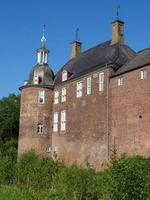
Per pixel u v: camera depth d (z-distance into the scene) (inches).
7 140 3093.0
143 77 1662.2
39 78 2329.0
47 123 2260.1
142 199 769.6
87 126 1948.8
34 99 2274.9
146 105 1621.6
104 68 1894.7
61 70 2385.6
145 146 1592.0
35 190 1237.1
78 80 2081.7
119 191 784.9
